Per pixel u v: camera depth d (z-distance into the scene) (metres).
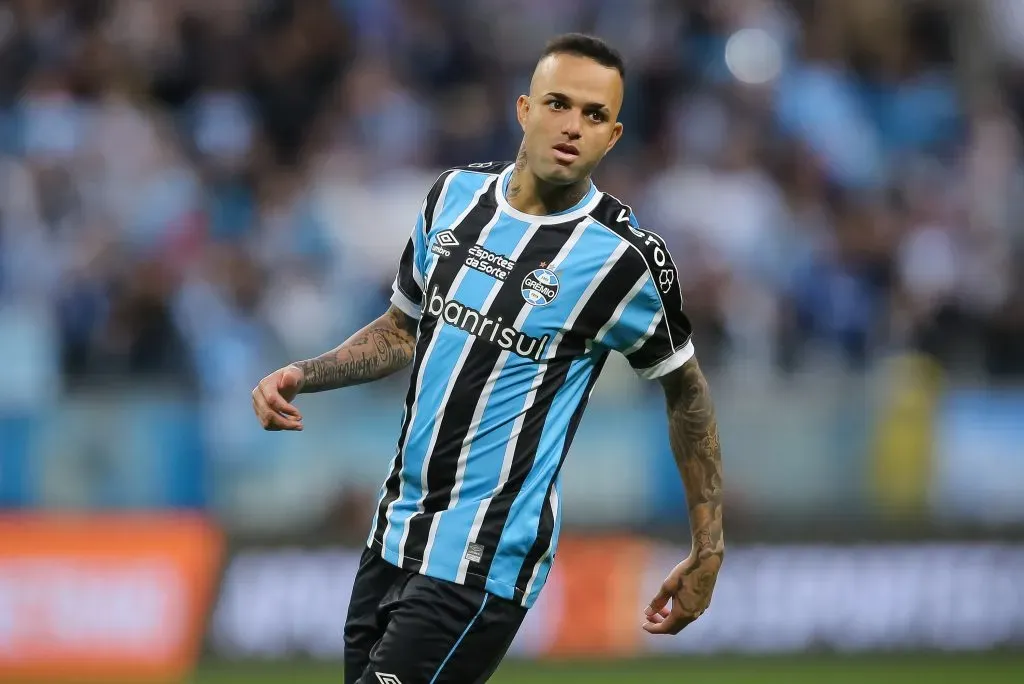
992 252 39.03
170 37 39.72
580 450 30.27
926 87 44.19
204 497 29.19
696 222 36.78
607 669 29.52
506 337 13.05
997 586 31.77
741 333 33.91
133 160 36.03
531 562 13.19
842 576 31.23
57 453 28.73
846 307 36.06
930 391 32.16
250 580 28.86
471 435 13.02
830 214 38.66
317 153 38.31
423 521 13.12
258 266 33.53
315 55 40.44
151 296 31.31
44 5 39.25
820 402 31.78
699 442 13.88
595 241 13.17
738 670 29.77
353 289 34.19
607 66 12.95
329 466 29.59
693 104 40.91
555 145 12.88
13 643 27.48
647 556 30.33
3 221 33.78
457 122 39.72
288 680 27.72
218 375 31.03
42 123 36.38
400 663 12.90
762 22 42.53
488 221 13.36
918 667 30.56
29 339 30.11
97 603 27.97
